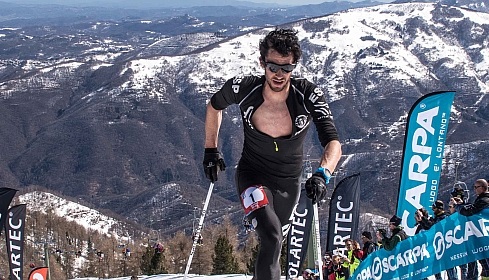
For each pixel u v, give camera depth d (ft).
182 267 130.52
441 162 36.99
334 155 12.61
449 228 29.12
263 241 12.78
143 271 134.92
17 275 68.49
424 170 37.37
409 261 30.58
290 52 12.49
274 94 13.16
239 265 119.65
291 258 49.34
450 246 29.09
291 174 13.82
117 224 387.34
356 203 48.55
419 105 37.24
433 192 37.27
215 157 14.71
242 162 14.23
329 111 13.21
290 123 13.30
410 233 37.55
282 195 13.78
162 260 127.13
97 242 234.79
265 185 13.69
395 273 31.24
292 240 49.26
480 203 28.14
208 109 14.47
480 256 28.09
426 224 33.19
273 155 13.56
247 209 13.33
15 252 68.64
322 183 12.10
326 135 12.97
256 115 13.41
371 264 32.83
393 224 31.63
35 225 247.50
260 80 13.43
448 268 29.14
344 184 48.70
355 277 33.99
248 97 13.43
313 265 49.06
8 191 59.41
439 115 36.91
